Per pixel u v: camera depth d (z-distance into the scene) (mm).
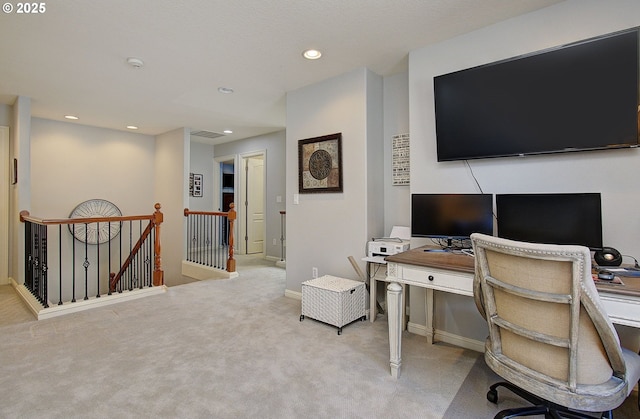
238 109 4258
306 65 2904
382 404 1708
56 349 2314
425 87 2564
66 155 5004
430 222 2316
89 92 3570
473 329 2389
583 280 1150
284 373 2006
